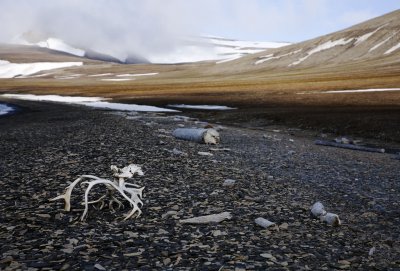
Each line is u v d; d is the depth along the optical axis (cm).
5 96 12531
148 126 4309
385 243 1138
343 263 953
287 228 1203
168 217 1250
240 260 917
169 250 966
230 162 2388
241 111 6306
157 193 1544
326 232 1198
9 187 1580
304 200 1587
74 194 1491
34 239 1019
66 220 1186
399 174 2312
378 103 6081
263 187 1767
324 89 9031
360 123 4353
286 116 5256
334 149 3303
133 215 1246
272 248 1020
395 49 17562
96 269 836
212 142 3219
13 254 912
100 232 1087
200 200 1471
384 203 1627
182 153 2562
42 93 13275
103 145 2797
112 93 12206
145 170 1980
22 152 2534
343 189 1852
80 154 2398
